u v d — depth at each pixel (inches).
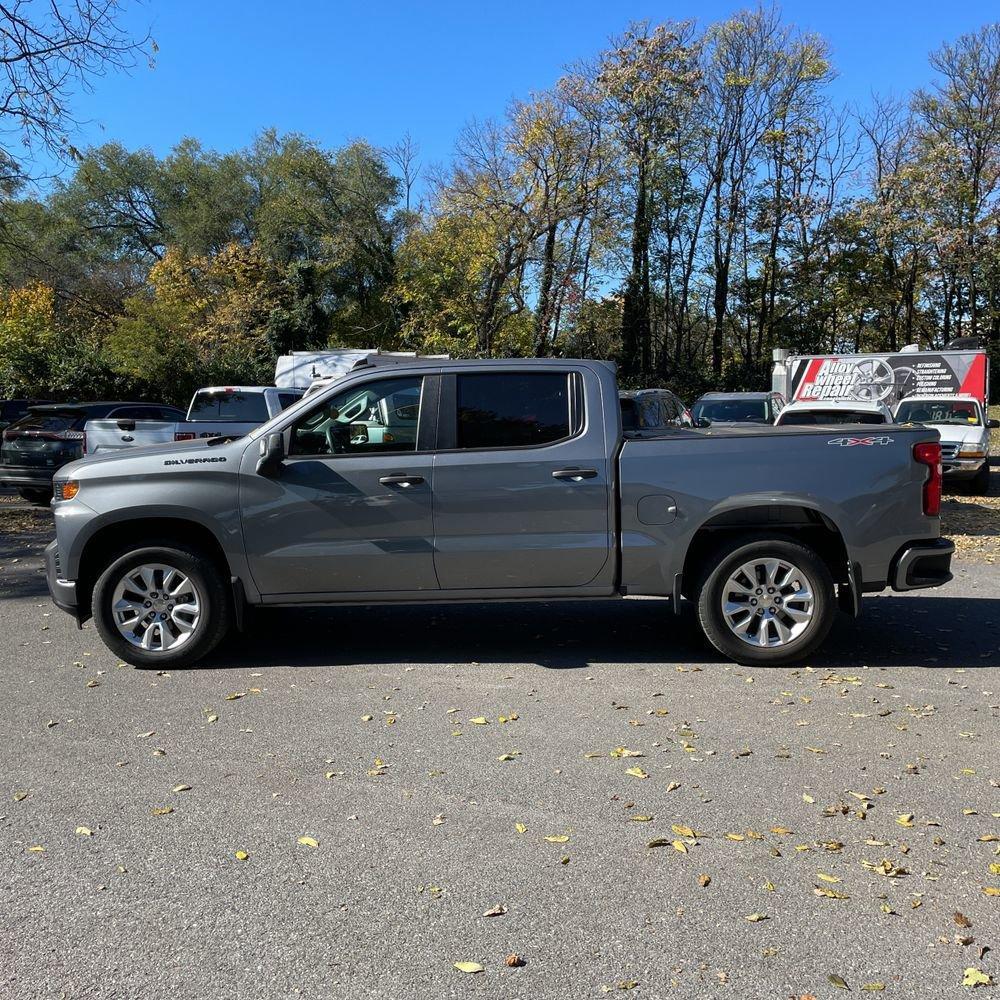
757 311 1515.7
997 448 1056.2
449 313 1178.6
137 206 1953.7
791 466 216.2
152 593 224.5
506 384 222.1
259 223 1708.9
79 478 222.8
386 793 151.4
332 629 264.8
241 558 219.5
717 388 1448.1
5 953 107.0
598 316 1343.5
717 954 105.8
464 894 119.4
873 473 216.2
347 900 118.2
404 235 1584.6
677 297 1510.8
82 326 1429.6
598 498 217.6
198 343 1365.7
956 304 1525.6
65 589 225.0
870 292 1451.8
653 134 1195.3
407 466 217.5
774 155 1403.8
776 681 211.8
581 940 108.8
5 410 957.2
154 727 183.5
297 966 104.0
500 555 218.5
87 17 510.9
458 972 102.7
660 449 218.5
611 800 148.1
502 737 176.9
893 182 1396.4
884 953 105.8
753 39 1370.6
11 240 887.7
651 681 212.5
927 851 130.6
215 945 108.3
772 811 143.7
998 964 103.4
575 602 299.9
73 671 224.1
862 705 194.5
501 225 1099.3
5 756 168.6
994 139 1398.9
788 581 220.7
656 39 1134.4
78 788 153.9
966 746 171.0
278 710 193.6
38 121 532.7
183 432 505.0
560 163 1101.1
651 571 219.9
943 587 322.7
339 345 1603.1
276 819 141.9
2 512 560.1
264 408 599.5
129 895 119.8
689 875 124.1
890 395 792.9
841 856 129.3
